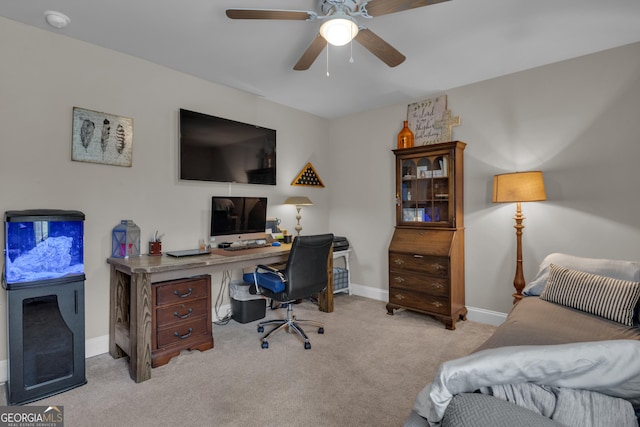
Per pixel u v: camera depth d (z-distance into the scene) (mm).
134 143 2707
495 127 3127
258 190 3670
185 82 3016
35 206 2242
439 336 2846
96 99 2500
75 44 2402
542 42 2459
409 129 3701
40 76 2256
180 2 1968
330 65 2838
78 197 2426
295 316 3373
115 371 2256
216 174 3203
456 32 2309
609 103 2578
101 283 2531
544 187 2787
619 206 2541
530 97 2934
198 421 1717
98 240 2520
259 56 2672
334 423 1696
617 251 2547
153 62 2797
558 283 2182
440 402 834
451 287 3037
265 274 2871
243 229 3291
